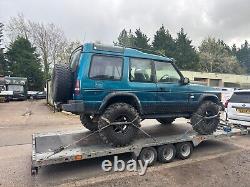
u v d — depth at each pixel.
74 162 5.90
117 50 5.71
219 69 66.56
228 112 9.16
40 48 46.12
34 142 5.74
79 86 5.27
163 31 63.78
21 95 33.25
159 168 5.61
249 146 7.47
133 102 5.82
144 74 6.00
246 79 50.22
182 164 5.86
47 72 44.44
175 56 60.78
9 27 47.66
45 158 4.69
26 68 45.94
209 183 4.86
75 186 4.73
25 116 14.59
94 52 5.44
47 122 12.18
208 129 6.78
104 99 5.42
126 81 5.70
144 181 4.95
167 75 6.39
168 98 6.28
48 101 23.20
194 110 6.86
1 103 27.56
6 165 5.77
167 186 4.73
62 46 45.22
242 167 5.71
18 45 47.22
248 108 8.55
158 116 6.39
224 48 70.25
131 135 5.56
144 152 5.60
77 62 5.59
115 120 5.43
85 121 6.75
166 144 5.85
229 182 4.91
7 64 48.03
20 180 4.97
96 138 6.15
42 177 5.11
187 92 6.60
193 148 6.60
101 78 5.43
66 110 5.34
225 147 7.32
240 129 7.59
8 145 7.50
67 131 6.88
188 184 4.82
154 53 6.48
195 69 61.53
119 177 5.13
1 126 11.00
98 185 4.77
